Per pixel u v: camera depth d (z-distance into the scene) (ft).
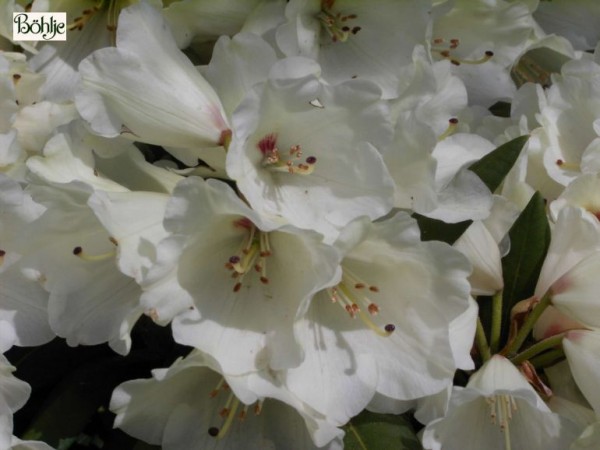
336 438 1.96
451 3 2.27
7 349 2.06
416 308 2.00
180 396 2.05
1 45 2.31
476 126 2.46
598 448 2.05
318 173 2.02
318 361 1.98
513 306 2.24
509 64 2.50
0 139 2.10
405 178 2.02
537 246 2.25
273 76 1.92
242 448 2.06
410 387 1.98
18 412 2.23
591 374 2.08
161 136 2.03
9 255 2.06
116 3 2.35
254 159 2.02
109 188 2.03
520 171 2.27
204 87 2.03
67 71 2.31
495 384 2.05
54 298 2.02
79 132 2.03
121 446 2.21
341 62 2.24
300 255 1.94
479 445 2.11
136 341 2.27
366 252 1.98
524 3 2.46
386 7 2.24
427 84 2.15
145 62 2.00
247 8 2.21
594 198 2.27
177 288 1.90
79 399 2.16
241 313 1.97
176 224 1.86
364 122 1.96
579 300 2.10
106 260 2.05
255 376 1.92
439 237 2.16
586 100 2.42
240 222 1.99
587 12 2.73
